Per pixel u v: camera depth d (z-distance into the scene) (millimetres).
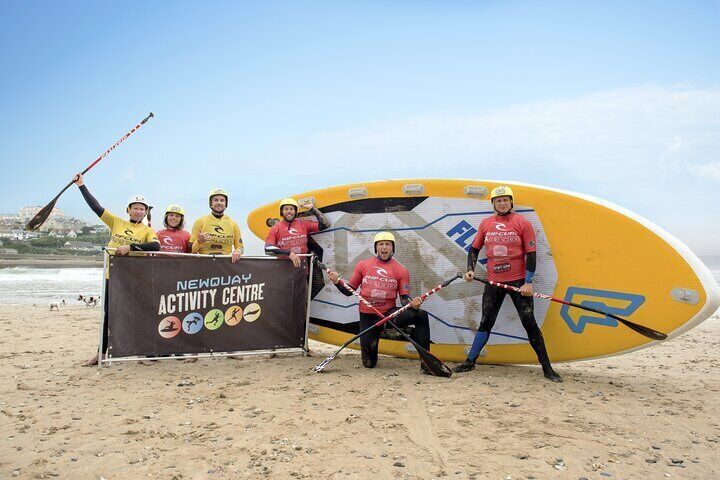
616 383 4938
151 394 4430
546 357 4953
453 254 5570
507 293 5027
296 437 3404
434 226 5645
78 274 37562
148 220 6262
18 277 32281
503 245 4902
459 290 5539
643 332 4613
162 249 6270
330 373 5188
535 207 5172
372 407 4020
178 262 5652
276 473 2883
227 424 3652
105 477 2838
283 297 6008
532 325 4918
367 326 5352
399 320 5172
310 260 6082
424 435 3439
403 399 4234
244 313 5863
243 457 3096
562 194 5090
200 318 5711
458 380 4879
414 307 5105
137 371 5320
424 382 4793
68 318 10891
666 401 4277
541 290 5164
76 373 5258
